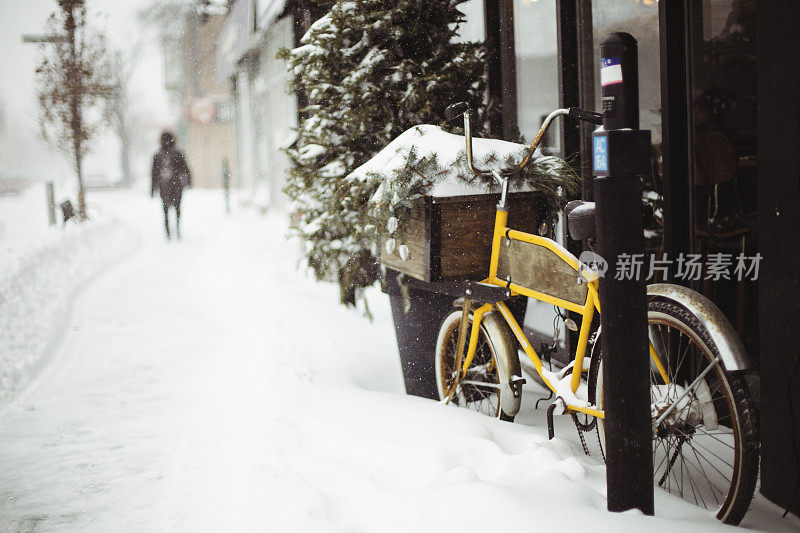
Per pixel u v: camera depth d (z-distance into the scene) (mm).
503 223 3611
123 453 3836
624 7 4680
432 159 3643
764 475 2873
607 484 2539
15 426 4352
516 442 3322
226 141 47469
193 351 6129
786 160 2688
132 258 12758
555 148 5336
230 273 9867
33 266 9852
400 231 3803
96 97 18594
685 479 2979
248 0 18453
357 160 5023
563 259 3215
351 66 5094
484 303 3721
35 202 29578
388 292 4488
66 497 3311
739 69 4113
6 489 3426
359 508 2670
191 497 3154
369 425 3531
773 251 2773
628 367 2453
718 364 2584
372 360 5148
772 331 2797
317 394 4109
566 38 4965
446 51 5020
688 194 4109
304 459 3166
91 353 6211
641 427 2471
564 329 4520
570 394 3186
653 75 4527
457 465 3012
